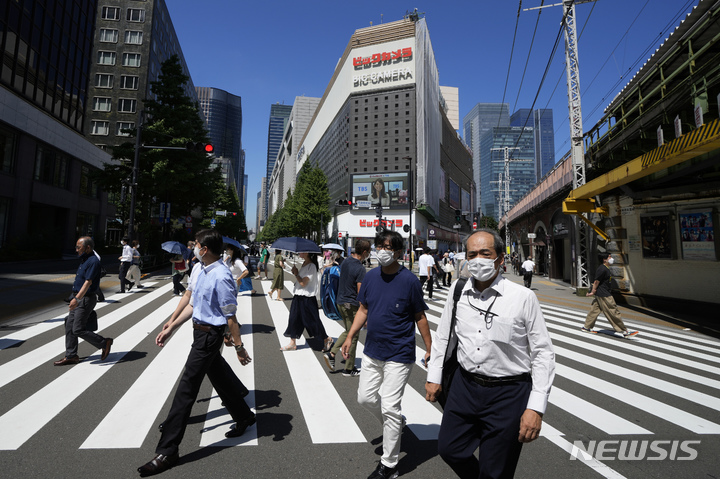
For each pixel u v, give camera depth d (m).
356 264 4.68
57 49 26.23
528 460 2.73
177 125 21.00
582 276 14.84
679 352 6.27
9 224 22.00
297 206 52.47
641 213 11.92
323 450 2.79
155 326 6.95
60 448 2.69
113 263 22.33
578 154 13.82
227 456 2.67
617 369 5.17
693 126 8.38
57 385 3.96
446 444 1.87
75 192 29.14
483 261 1.82
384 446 2.43
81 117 30.05
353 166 54.81
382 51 54.28
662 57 9.35
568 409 3.72
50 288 11.15
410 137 52.28
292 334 5.53
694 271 10.27
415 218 51.22
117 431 2.97
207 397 3.81
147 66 43.56
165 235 22.02
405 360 2.50
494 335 1.80
